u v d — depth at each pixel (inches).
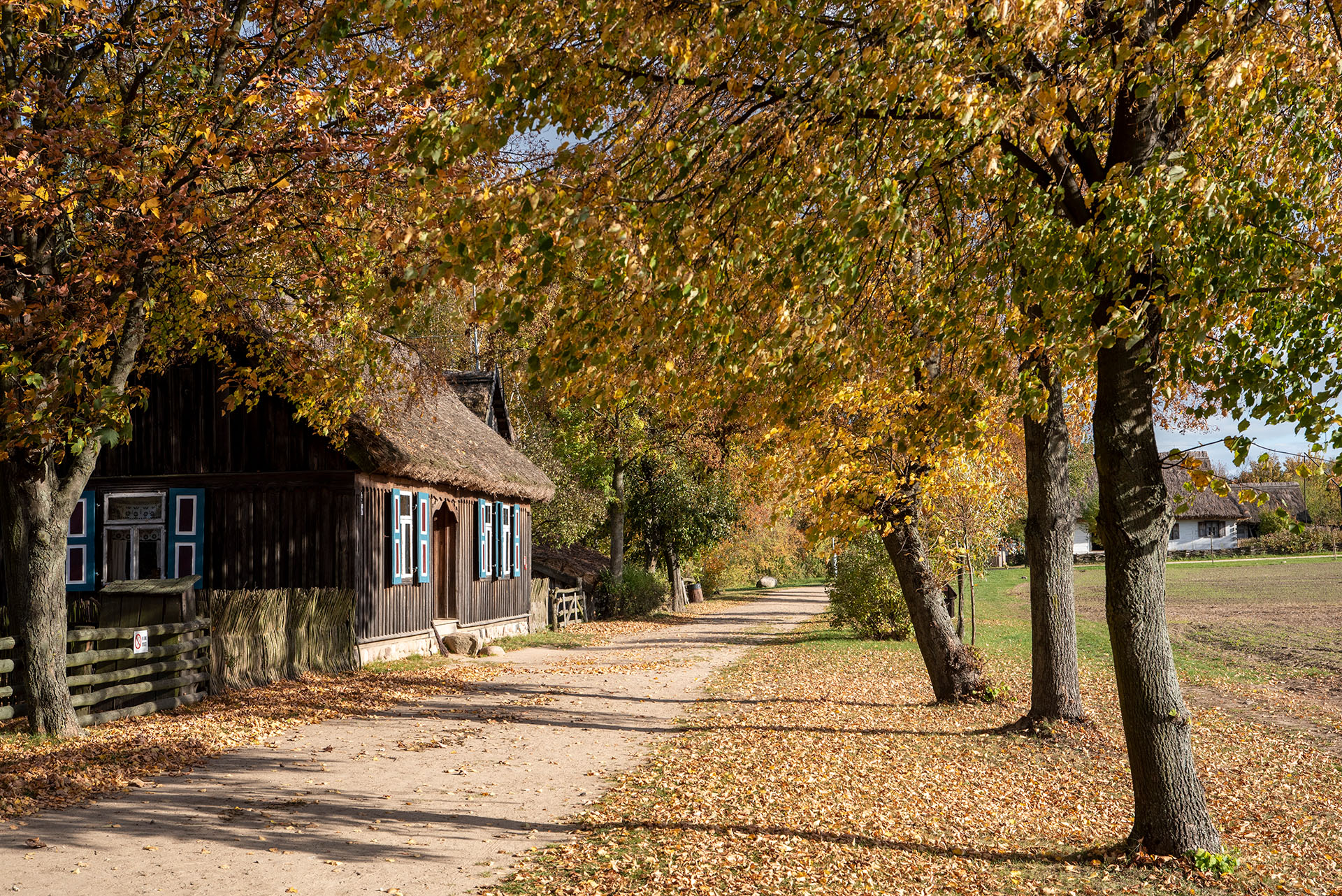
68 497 403.5
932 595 565.0
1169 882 268.5
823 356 240.5
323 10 242.1
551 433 1421.0
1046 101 226.8
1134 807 329.7
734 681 648.4
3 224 360.2
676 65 231.6
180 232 347.6
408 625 765.9
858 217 218.1
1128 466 277.9
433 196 221.1
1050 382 295.9
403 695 552.4
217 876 239.0
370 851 262.4
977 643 965.2
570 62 224.8
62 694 394.9
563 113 231.6
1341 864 311.4
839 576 1010.1
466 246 210.1
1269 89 239.5
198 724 430.6
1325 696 665.0
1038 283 243.4
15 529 392.2
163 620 480.1
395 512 735.7
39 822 279.1
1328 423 227.3
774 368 248.2
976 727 485.1
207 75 400.8
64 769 335.9
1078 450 599.8
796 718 500.1
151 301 383.2
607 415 1316.4
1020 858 291.9
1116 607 286.4
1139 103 262.8
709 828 292.8
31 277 362.9
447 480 776.3
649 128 250.1
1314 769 453.7
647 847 271.9
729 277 239.6
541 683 632.4
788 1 227.5
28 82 360.8
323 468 677.9
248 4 402.6
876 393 355.6
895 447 346.9
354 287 401.1
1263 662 840.9
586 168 227.3
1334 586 1734.7
